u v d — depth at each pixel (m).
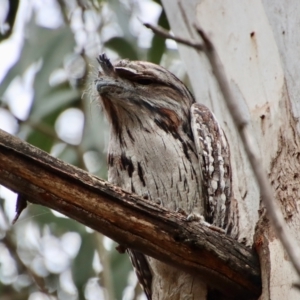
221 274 6.84
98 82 9.37
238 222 8.21
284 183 7.19
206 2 8.83
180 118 9.27
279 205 7.10
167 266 8.01
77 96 12.41
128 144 9.02
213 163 8.77
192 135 9.19
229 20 8.47
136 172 8.90
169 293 8.10
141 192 8.88
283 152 7.38
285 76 7.66
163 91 9.32
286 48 7.77
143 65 9.49
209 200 8.70
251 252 6.96
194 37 9.10
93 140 12.09
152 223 6.59
